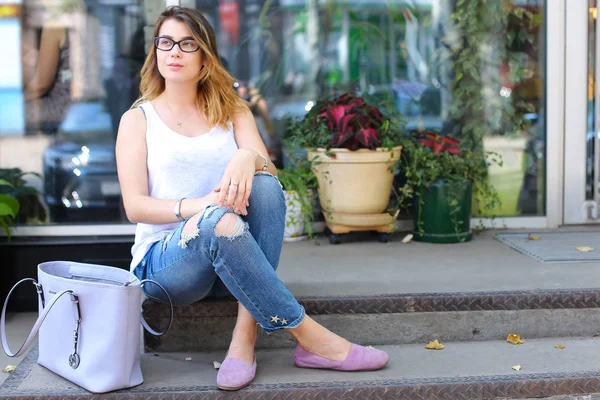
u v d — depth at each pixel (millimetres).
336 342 2467
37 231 3648
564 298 2779
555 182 4031
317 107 3957
